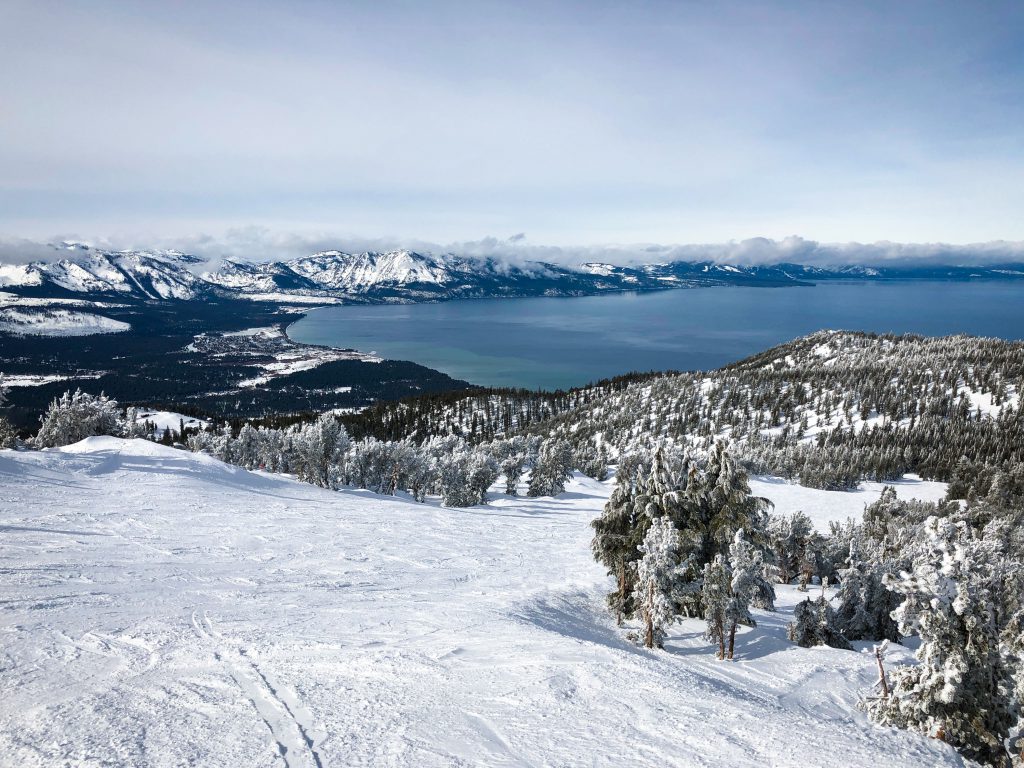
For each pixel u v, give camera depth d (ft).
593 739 33.04
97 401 275.39
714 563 68.18
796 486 330.95
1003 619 44.45
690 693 42.57
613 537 82.58
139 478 156.76
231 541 101.45
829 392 652.89
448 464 246.06
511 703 37.88
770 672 61.98
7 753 27.76
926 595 42.09
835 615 95.30
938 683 41.11
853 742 35.76
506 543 135.54
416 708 35.78
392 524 143.43
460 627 59.06
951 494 334.65
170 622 51.60
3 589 58.29
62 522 100.63
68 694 34.83
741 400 650.43
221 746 29.32
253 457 303.27
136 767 26.78
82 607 54.24
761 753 32.50
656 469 78.74
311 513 144.97
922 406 570.46
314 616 58.95
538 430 627.87
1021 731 42.70
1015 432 482.69
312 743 30.17
